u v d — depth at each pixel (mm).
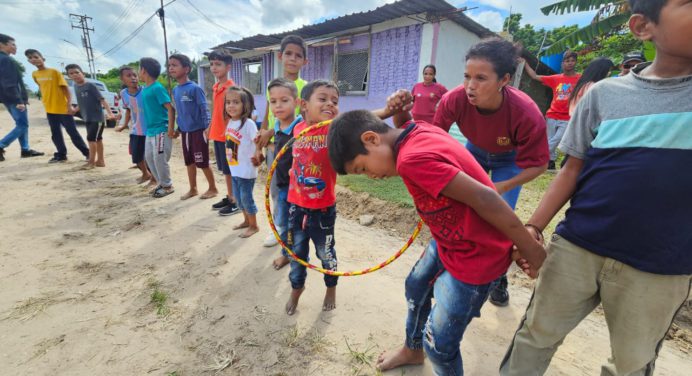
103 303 2639
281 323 2469
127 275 3031
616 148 1307
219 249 3557
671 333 2488
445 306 1575
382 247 3695
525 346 1669
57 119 6973
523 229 1277
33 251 3389
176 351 2195
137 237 3783
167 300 2703
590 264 1435
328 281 2545
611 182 1315
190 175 5094
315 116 2334
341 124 1502
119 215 4395
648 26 1202
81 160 7496
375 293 2863
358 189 5133
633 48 8383
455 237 1462
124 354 2154
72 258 3283
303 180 2357
